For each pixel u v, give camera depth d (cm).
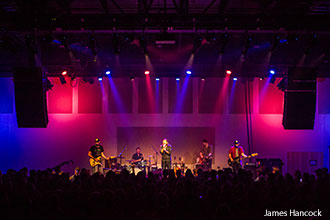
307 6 909
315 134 1435
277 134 1436
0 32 974
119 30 998
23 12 888
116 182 679
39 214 559
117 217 536
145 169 1281
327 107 1437
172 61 1220
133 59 1217
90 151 1235
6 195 567
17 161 1423
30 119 1130
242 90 1445
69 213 572
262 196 576
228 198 567
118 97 1448
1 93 1433
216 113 1445
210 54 1191
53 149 1430
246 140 1437
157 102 1449
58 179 733
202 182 701
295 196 578
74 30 1000
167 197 538
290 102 1188
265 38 1102
